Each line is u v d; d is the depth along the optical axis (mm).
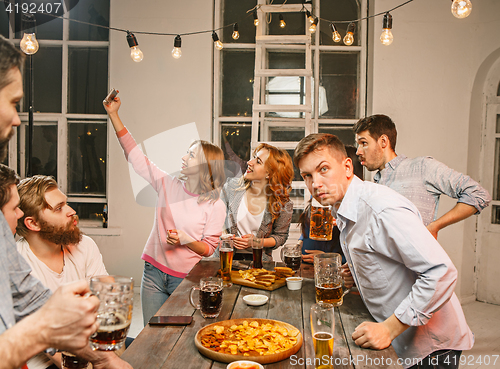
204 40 3799
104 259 3832
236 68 3930
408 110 3668
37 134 3967
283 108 3428
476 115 3738
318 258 1387
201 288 1271
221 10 3879
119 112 3820
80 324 596
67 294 604
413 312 1084
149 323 1224
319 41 3869
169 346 1074
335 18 3859
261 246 1861
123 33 3801
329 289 1384
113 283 794
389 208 1152
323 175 1293
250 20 3877
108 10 3883
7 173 1140
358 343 1089
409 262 1120
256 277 1700
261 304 1407
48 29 3922
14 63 636
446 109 3654
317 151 1283
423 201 2166
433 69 3654
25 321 589
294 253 1824
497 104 3691
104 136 3936
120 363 930
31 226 1425
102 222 3953
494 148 3744
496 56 3559
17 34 3895
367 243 1250
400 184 2223
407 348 1339
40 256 1509
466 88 3639
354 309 1398
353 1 3846
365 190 1283
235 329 1156
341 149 1311
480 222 3795
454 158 3666
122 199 3824
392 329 1104
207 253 2064
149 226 3818
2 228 832
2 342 565
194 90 3811
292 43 3602
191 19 3785
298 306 1403
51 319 587
